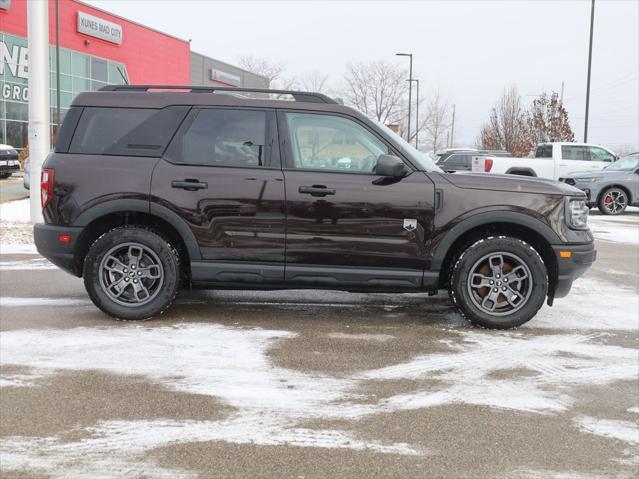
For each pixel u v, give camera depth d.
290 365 4.36
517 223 5.15
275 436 3.29
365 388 3.97
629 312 6.04
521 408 3.71
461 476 2.93
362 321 5.54
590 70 28.22
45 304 5.92
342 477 2.89
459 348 4.81
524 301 5.24
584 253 5.21
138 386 3.92
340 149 5.24
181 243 5.40
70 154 5.26
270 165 5.19
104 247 5.18
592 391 4.00
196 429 3.35
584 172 17.52
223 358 4.47
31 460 2.99
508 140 43.12
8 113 29.67
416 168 5.20
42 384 3.93
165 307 5.30
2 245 9.48
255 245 5.17
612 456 3.14
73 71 33.66
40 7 10.78
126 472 2.89
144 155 5.23
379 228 5.12
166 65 43.38
